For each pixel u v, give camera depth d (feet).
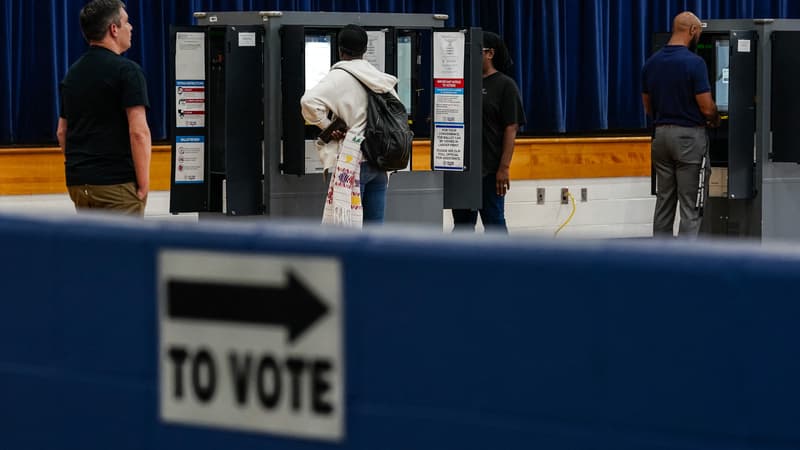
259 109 32.65
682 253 7.95
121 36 26.37
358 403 8.86
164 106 44.55
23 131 42.78
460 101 34.12
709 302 7.87
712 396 7.89
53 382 9.91
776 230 39.86
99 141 26.03
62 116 26.86
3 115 41.93
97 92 25.86
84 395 9.82
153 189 43.29
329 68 32.73
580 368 8.21
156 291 9.46
